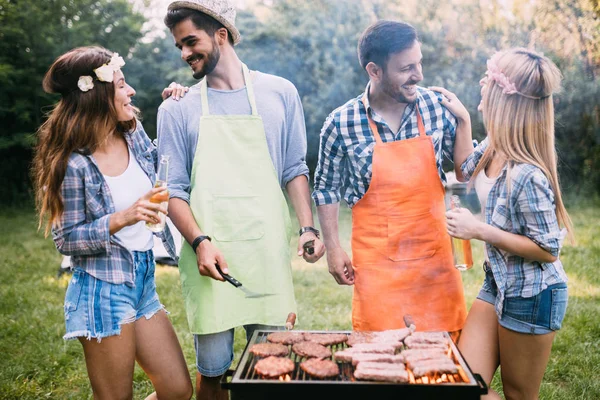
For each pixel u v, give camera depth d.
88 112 2.37
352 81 11.24
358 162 2.68
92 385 2.46
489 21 10.30
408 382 1.93
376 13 11.12
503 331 2.44
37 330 4.71
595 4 9.85
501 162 2.42
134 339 2.47
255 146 2.66
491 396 2.47
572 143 10.47
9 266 7.14
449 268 2.68
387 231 2.67
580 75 10.13
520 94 2.30
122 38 14.02
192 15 2.52
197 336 2.73
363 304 2.74
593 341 4.25
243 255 2.65
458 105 2.71
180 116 2.67
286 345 2.35
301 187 2.84
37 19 13.96
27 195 13.52
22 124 13.92
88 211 2.40
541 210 2.27
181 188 2.68
